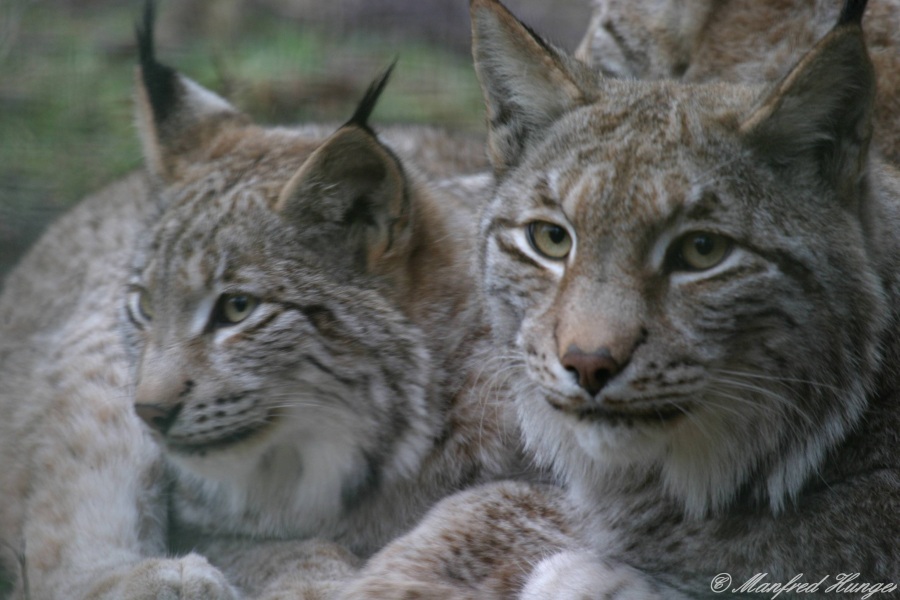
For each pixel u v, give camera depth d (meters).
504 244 8.16
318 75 16.89
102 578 9.09
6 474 11.16
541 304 7.82
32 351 11.88
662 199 7.36
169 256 9.45
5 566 11.00
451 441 9.73
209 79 16.41
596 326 7.19
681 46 12.22
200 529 10.09
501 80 8.59
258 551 9.65
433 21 18.95
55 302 11.95
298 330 9.29
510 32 8.45
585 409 7.39
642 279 7.34
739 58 11.76
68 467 10.45
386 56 17.72
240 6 18.64
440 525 9.07
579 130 8.05
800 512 7.86
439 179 11.95
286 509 9.80
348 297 9.52
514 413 9.58
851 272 7.54
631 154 7.60
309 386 9.36
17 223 13.52
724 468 7.89
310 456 9.57
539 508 9.18
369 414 9.55
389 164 9.54
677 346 7.26
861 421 7.82
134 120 12.32
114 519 10.02
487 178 10.88
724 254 7.37
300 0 19.20
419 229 9.93
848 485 7.80
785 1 11.60
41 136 14.66
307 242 9.50
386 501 9.78
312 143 10.51
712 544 8.10
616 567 8.27
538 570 8.41
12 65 15.47
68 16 17.80
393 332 9.61
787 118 7.43
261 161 10.16
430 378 9.70
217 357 9.12
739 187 7.41
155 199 10.43
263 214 9.48
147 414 9.02
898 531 7.61
